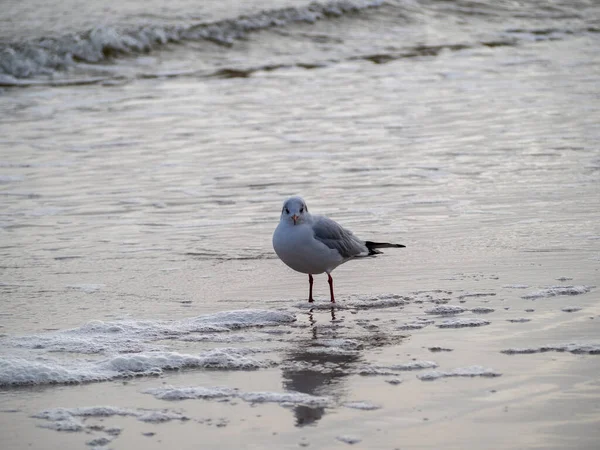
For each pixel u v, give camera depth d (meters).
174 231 14.26
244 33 35.53
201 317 10.04
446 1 42.09
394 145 20.08
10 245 13.57
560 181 16.66
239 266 12.45
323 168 18.23
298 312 10.39
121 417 7.30
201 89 27.77
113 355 8.88
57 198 16.41
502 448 6.61
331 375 8.20
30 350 8.95
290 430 6.98
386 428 6.98
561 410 7.24
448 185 16.64
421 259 12.34
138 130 22.25
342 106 24.73
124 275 12.05
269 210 15.39
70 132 22.09
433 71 30.14
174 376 8.27
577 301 10.27
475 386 7.79
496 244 12.94
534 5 43.00
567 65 30.86
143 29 33.62
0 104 25.69
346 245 10.74
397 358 8.60
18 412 7.41
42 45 31.38
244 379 8.16
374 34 37.03
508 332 9.24
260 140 20.94
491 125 21.88
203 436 6.91
